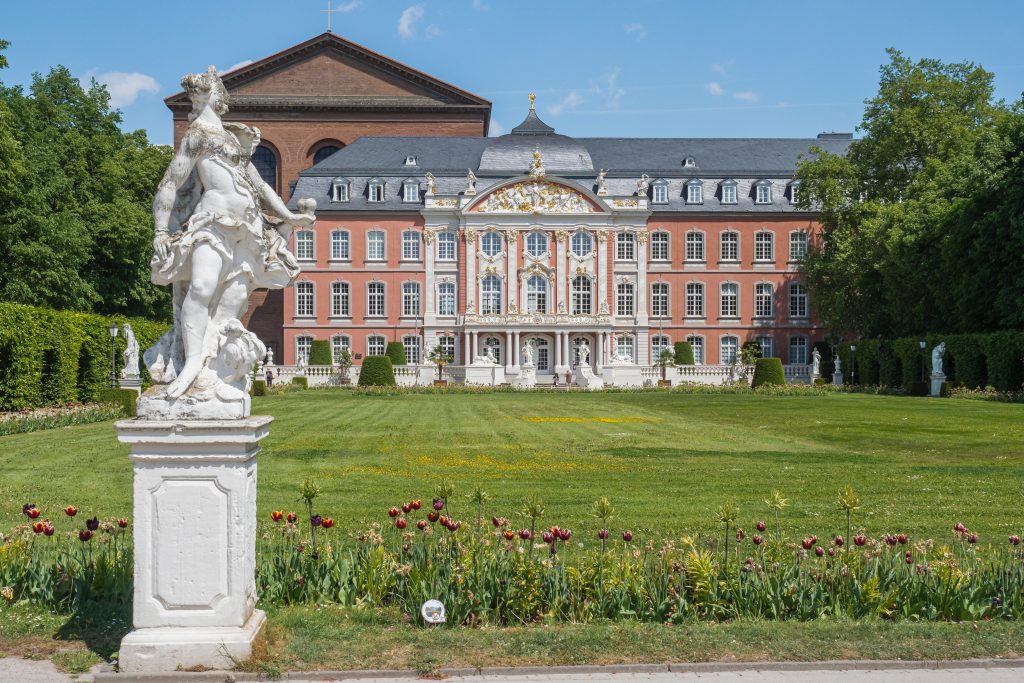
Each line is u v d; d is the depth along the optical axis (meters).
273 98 88.56
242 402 7.32
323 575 9.06
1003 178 47.09
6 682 6.88
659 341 81.06
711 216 80.88
